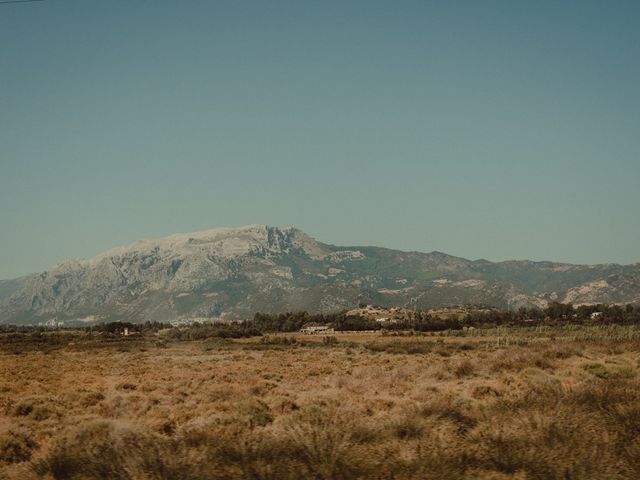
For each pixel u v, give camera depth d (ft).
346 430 51.75
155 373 180.86
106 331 645.51
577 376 112.16
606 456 42.75
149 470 42.93
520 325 585.22
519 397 70.28
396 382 119.44
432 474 41.01
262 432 57.72
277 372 170.81
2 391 129.70
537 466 42.06
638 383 80.18
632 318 584.40
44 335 559.79
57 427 77.46
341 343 417.90
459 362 150.10
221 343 447.83
